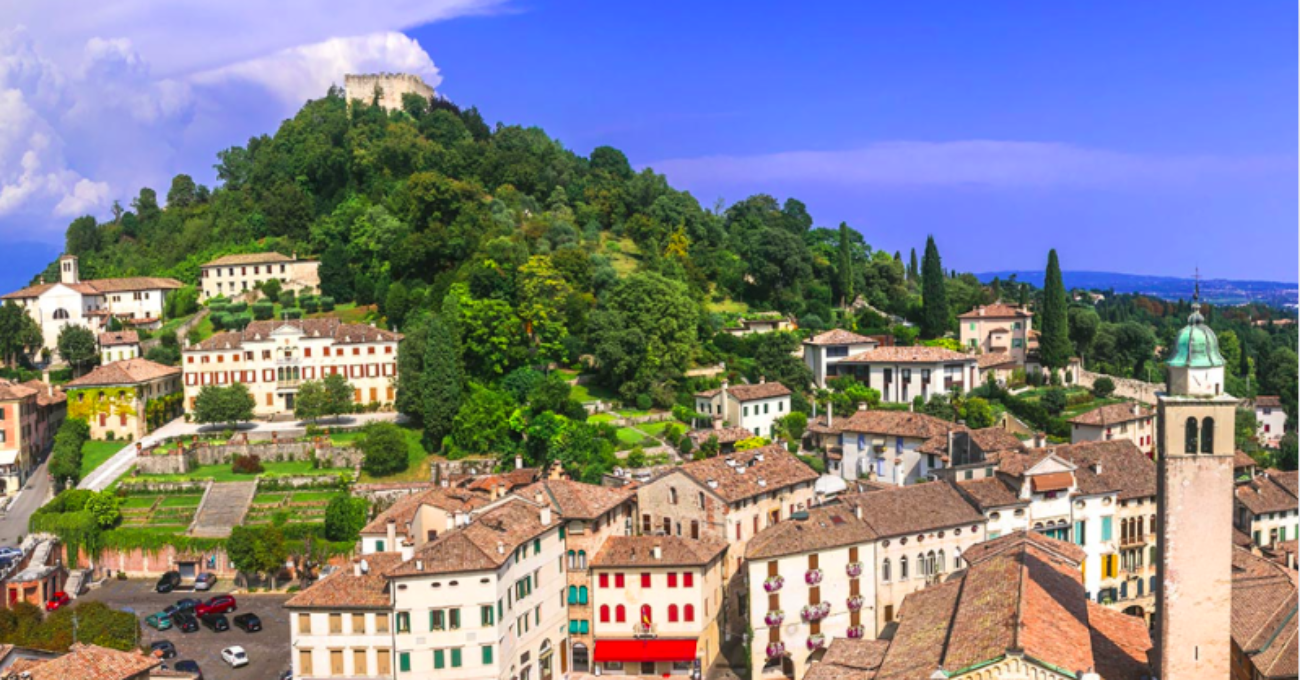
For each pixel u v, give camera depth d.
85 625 98.38
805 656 96.94
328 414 163.00
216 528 135.25
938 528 102.50
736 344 198.62
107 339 197.38
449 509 105.62
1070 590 73.81
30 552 127.38
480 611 88.44
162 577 128.12
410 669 88.19
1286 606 76.00
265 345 174.50
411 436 157.12
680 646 99.44
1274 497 124.81
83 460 158.50
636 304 178.50
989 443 126.44
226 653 100.75
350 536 129.25
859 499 104.00
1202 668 62.50
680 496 110.00
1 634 98.38
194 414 171.50
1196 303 64.06
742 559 107.56
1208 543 62.16
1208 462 61.84
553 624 99.75
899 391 184.88
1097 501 109.50
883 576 100.38
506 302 175.00
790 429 164.12
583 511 102.75
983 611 67.25
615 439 153.00
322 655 89.12
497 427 149.50
